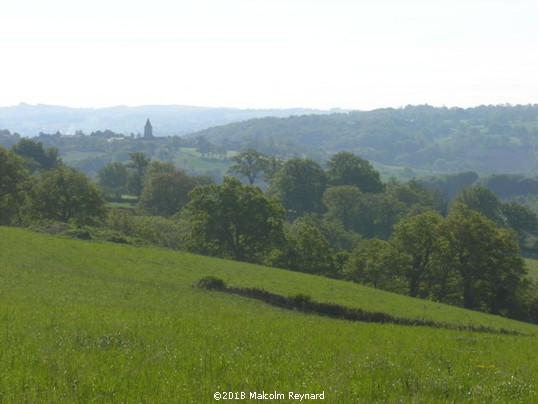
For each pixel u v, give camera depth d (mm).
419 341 29672
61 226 86938
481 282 96812
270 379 16250
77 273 55156
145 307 37812
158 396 13680
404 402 14812
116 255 68125
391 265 101938
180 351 20047
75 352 18812
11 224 122438
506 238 95000
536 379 19953
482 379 18938
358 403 14211
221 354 19953
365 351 23844
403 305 60719
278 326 31391
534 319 95062
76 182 121875
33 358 17297
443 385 17094
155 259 69562
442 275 99062
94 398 13219
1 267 51531
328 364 19641
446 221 97812
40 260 59344
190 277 60594
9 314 27594
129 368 16547
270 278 66125
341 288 65562
